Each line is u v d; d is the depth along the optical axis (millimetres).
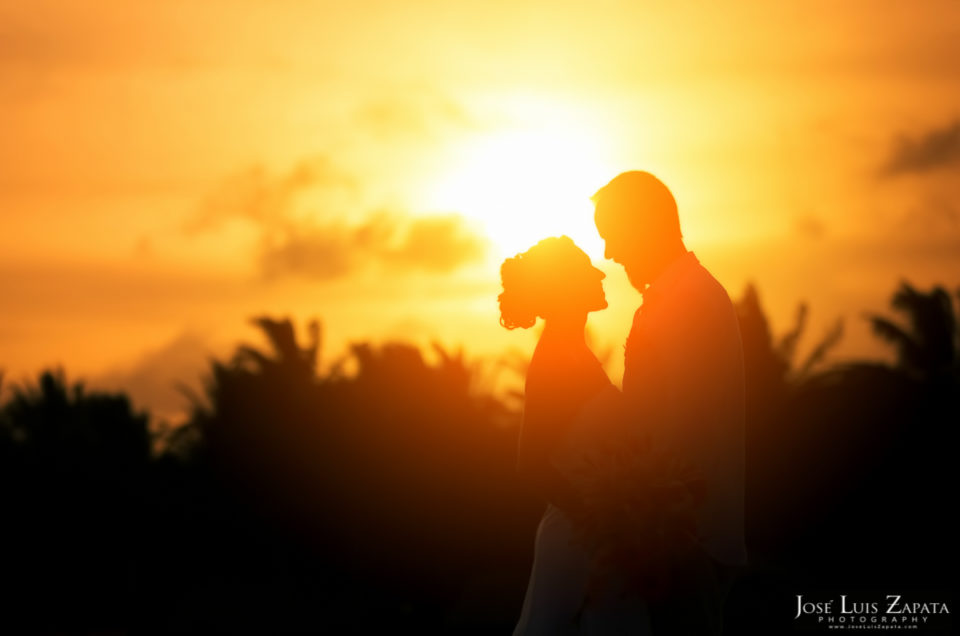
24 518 66625
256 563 60156
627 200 6816
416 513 58594
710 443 6504
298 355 62812
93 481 66375
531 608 6703
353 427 59062
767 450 57469
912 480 55656
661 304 6711
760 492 57094
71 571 66812
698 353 6535
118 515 64500
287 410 60344
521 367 62344
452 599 58219
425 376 59656
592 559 6297
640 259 6871
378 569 58594
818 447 56938
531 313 6742
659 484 6227
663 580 6164
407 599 58688
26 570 67000
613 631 6414
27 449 69875
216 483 60719
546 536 6730
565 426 6590
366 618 58156
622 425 6676
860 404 57031
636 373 6770
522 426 6672
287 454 59562
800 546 56719
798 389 59250
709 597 6438
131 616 63125
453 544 58219
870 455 56344
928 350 66750
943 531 55000
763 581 39000
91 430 74688
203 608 57938
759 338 59031
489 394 60938
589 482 6312
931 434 55969
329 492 59125
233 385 61969
